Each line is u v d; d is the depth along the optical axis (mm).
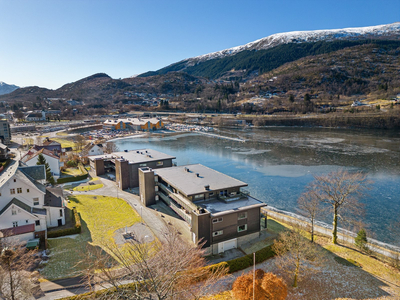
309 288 37000
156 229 51188
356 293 35938
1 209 46656
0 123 150625
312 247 41562
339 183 54625
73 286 33531
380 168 104188
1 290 29562
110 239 46688
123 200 67188
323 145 156625
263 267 41625
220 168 109562
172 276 23797
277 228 55156
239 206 48125
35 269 37281
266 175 99188
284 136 196375
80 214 57125
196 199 50125
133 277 24547
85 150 112938
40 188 53250
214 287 35688
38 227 47812
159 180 65312
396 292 36188
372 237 55438
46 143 124562
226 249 46969
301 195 75250
